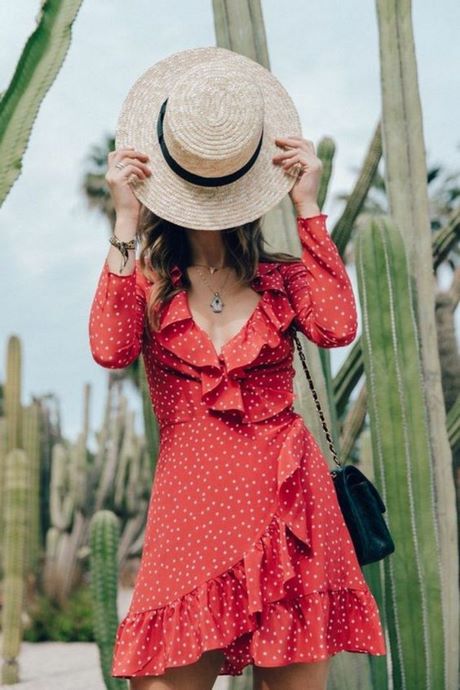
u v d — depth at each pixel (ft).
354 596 7.94
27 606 49.08
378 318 11.41
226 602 7.45
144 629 7.60
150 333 8.07
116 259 7.90
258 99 8.05
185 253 8.27
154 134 8.32
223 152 7.90
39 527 52.85
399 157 12.77
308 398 10.94
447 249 13.56
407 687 11.23
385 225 11.57
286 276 8.52
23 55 8.73
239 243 8.18
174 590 7.55
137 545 60.29
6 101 8.69
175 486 7.80
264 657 7.35
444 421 12.40
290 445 7.77
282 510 7.61
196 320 8.11
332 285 8.05
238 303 8.18
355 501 8.50
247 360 7.75
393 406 11.30
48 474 58.75
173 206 8.12
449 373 28.22
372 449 11.55
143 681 7.70
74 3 8.87
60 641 45.85
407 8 12.91
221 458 7.72
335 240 13.69
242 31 11.80
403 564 11.19
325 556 7.71
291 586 7.56
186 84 8.04
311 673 7.70
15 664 33.06
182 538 7.64
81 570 52.06
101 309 7.86
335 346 8.17
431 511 11.38
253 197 8.21
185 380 7.89
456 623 12.19
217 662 7.90
